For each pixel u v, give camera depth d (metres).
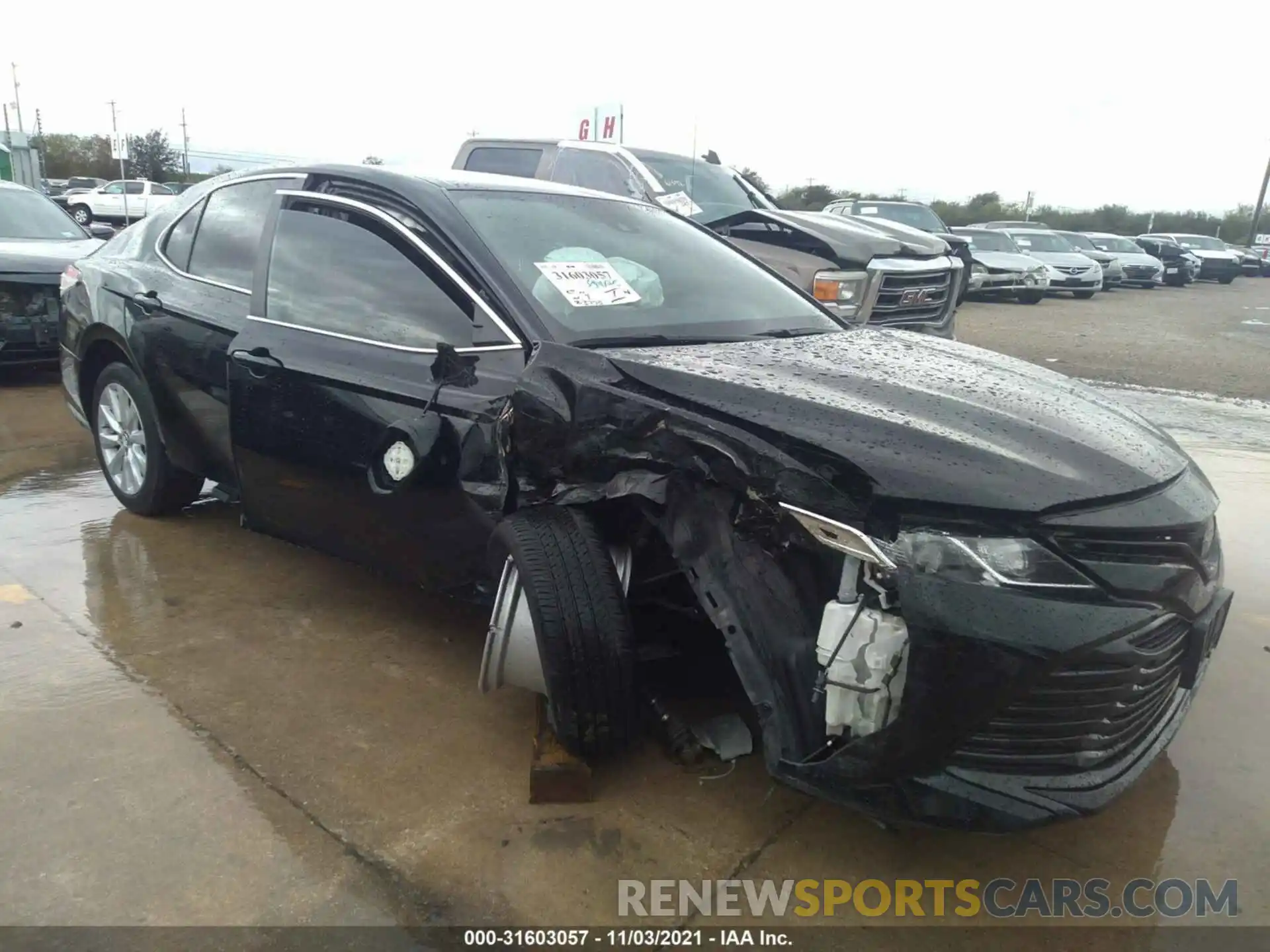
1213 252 31.44
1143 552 2.30
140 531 4.65
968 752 2.25
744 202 8.19
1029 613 2.16
